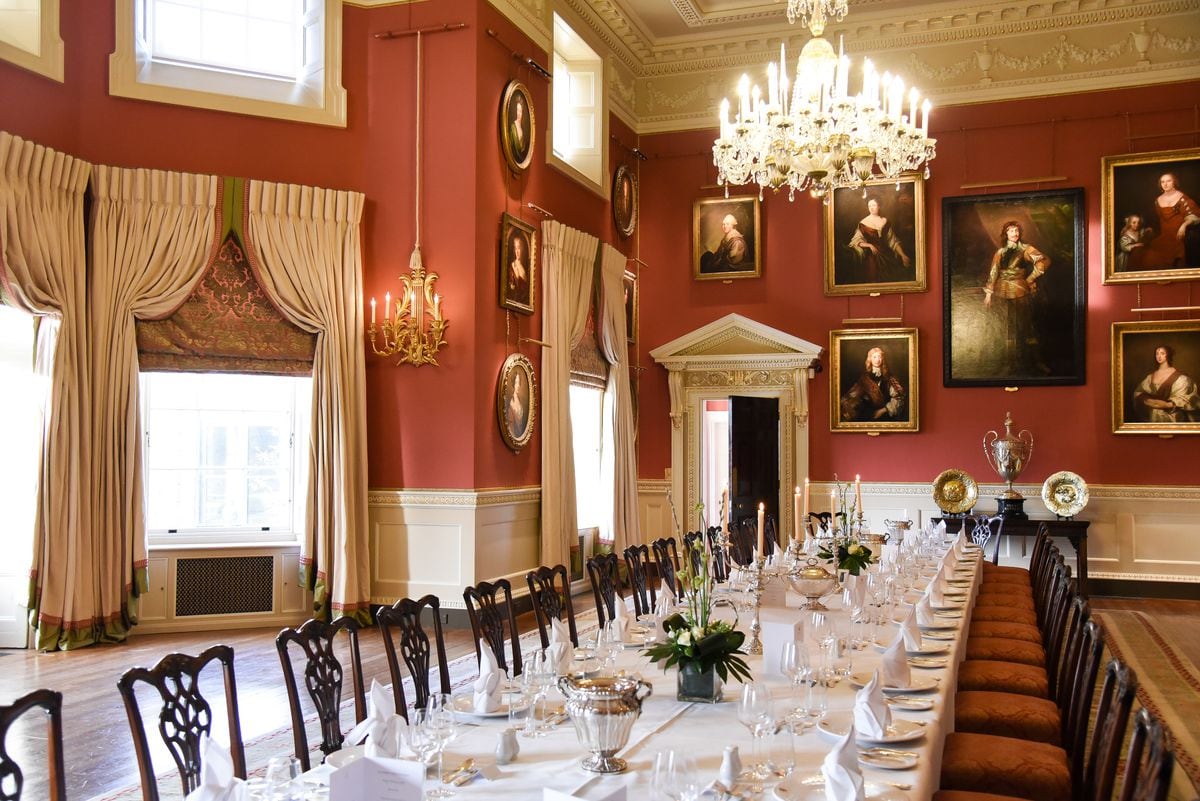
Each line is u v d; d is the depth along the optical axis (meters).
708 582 4.08
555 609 5.72
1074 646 4.76
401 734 3.01
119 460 9.02
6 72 8.38
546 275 11.41
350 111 10.30
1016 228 12.87
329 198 9.92
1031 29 12.92
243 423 10.07
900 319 13.33
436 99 10.18
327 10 10.17
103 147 9.19
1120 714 3.16
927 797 3.14
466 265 10.04
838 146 7.98
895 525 10.09
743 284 14.05
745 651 4.93
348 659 8.44
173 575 9.63
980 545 12.16
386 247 10.26
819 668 4.42
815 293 13.71
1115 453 12.55
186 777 3.08
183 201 9.35
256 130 9.87
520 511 10.91
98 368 8.87
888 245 13.33
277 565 9.99
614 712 3.10
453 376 10.04
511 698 3.51
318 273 9.87
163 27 9.77
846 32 13.48
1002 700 5.09
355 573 9.86
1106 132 12.70
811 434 13.66
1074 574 12.73
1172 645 9.62
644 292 14.48
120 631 9.02
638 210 14.48
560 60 12.93
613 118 13.67
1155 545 12.41
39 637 8.51
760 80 14.10
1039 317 12.79
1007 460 12.52
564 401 11.53
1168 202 12.33
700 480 14.03
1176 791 5.51
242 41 10.15
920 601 5.70
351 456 9.92
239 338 9.65
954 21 13.09
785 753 2.86
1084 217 12.65
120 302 9.02
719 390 14.00
